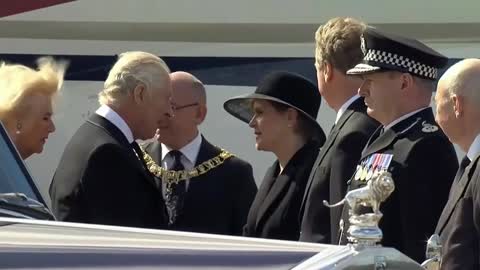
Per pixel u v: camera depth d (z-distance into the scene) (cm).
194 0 2109
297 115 1642
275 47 2109
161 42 2127
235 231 1814
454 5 2044
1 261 773
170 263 777
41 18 2127
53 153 2142
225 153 1845
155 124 1529
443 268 1228
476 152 1309
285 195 1620
